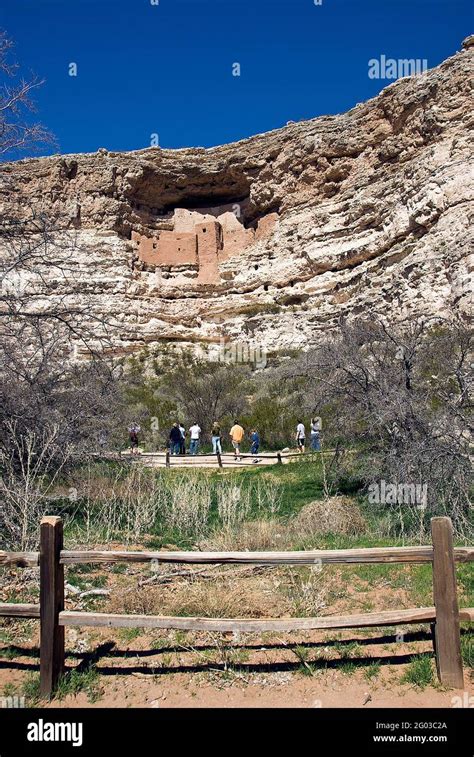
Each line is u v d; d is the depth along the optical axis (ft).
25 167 116.67
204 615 16.99
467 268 72.49
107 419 33.99
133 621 13.53
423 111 89.76
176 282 119.96
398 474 28.71
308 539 25.26
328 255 101.40
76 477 32.32
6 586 19.06
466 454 27.04
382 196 95.45
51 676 13.42
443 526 13.41
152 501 31.96
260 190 116.98
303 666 14.46
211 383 80.79
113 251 115.03
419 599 17.76
